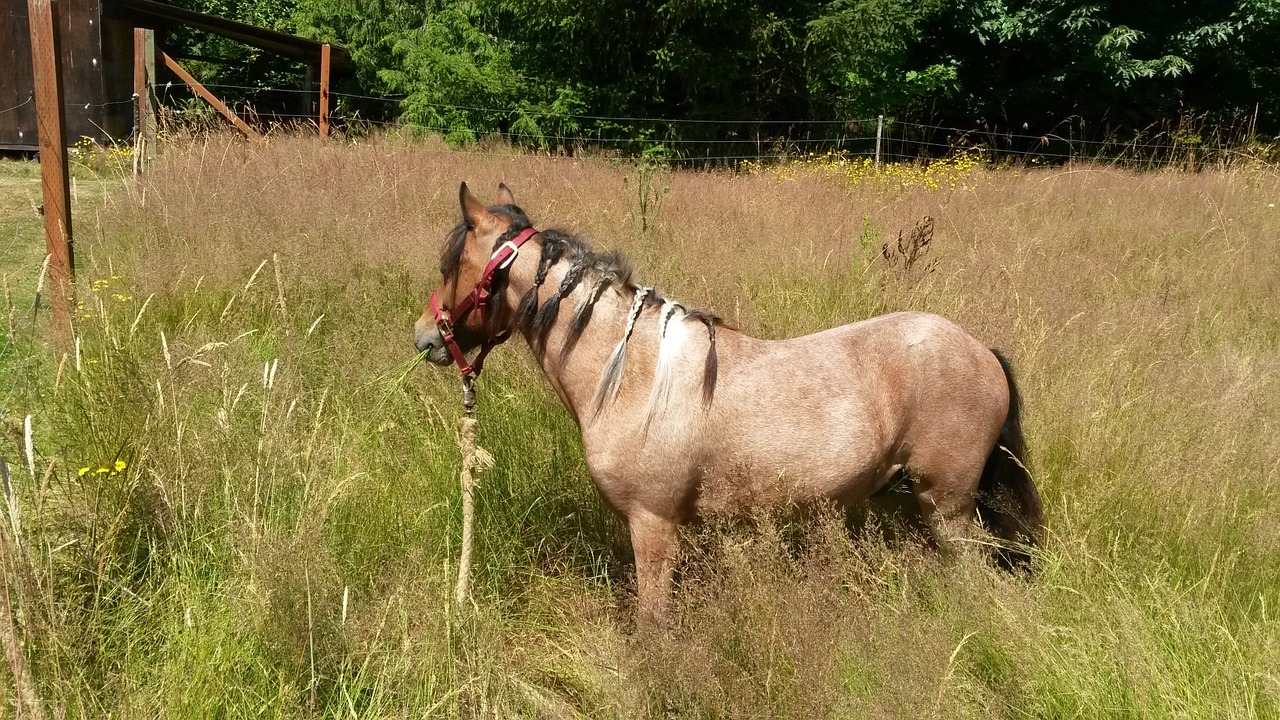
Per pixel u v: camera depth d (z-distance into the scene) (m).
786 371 3.34
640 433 3.29
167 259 6.12
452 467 4.12
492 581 3.80
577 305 3.37
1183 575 3.62
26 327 5.22
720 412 3.28
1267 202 10.71
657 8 18.28
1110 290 7.27
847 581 3.29
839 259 6.73
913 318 3.52
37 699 2.49
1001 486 3.63
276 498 3.67
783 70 19.66
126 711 2.78
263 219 7.03
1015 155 18.28
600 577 4.04
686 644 2.99
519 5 19.28
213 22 15.53
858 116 20.27
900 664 2.82
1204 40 20.64
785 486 3.30
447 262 3.51
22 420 4.21
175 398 3.85
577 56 19.94
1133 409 4.64
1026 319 5.51
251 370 4.57
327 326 5.48
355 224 6.96
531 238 3.47
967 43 22.61
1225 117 21.67
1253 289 7.52
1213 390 4.75
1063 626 3.22
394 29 21.56
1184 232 9.11
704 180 10.95
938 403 3.37
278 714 2.83
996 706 2.99
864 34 18.61
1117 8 21.25
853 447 3.29
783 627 3.01
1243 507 3.89
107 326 4.48
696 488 3.35
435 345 3.61
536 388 4.63
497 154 12.07
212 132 11.16
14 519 2.86
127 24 14.01
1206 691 2.97
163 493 3.46
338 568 3.44
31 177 10.64
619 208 8.20
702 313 3.42
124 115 13.79
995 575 3.33
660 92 19.72
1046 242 8.51
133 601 3.28
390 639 3.23
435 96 18.61
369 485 4.05
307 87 18.41
